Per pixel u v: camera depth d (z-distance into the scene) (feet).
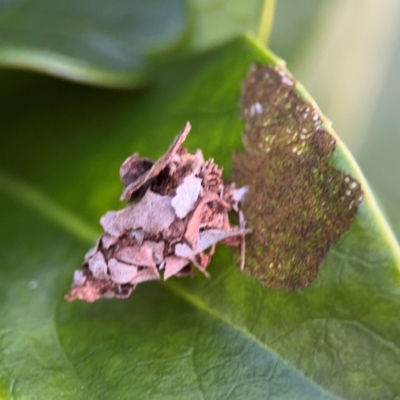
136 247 0.47
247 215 0.48
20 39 0.49
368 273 0.46
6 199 0.50
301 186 0.47
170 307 0.48
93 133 0.51
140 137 0.50
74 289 0.48
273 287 0.47
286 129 0.47
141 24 0.51
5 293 0.49
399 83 0.54
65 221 0.50
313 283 0.47
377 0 0.53
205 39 0.51
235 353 0.47
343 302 0.46
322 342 0.47
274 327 0.47
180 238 0.47
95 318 0.48
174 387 0.47
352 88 0.54
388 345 0.46
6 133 0.51
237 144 0.48
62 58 0.49
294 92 0.47
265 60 0.48
